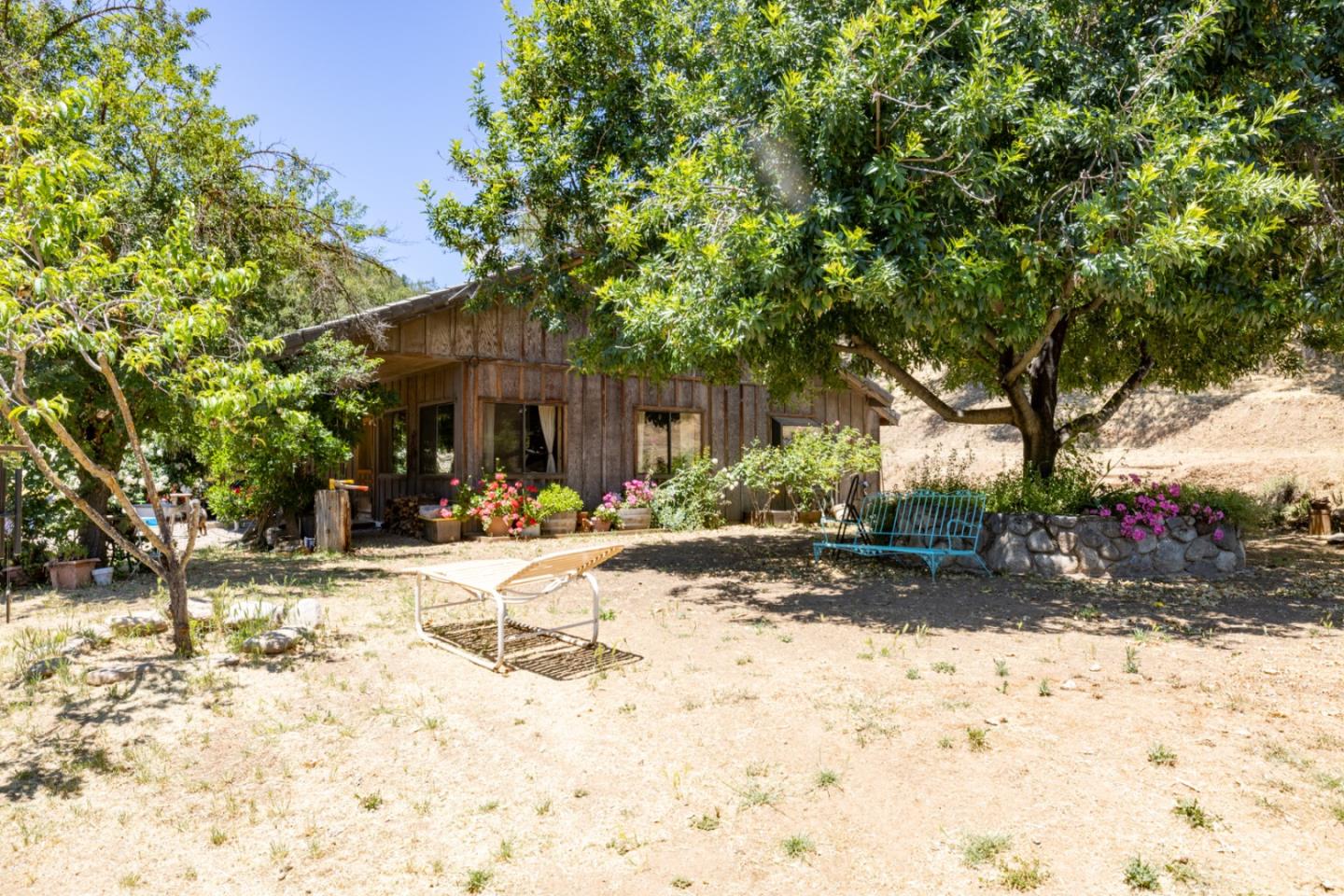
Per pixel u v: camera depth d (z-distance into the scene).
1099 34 7.27
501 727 3.97
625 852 2.79
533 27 9.69
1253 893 2.41
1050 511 8.80
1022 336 6.73
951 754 3.50
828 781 3.26
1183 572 8.43
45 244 4.23
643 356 8.74
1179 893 2.42
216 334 4.90
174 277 4.79
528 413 14.32
